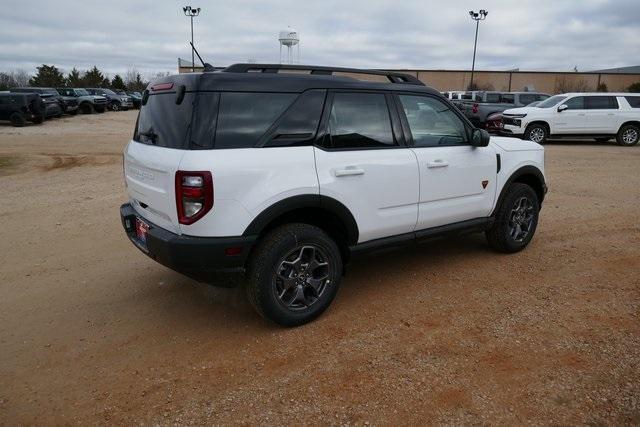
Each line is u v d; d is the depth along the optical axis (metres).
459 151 4.47
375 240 4.05
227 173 3.18
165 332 3.63
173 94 3.46
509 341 3.43
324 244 3.66
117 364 3.22
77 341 3.51
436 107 4.40
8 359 3.28
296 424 2.64
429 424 2.63
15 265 5.00
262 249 3.42
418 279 4.56
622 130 16.67
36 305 4.09
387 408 2.75
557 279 4.51
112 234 6.02
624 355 3.23
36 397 2.88
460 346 3.38
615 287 4.31
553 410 2.72
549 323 3.67
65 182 9.75
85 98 32.94
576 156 13.66
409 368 3.13
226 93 3.28
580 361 3.17
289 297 3.63
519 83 57.75
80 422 2.68
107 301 4.15
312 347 3.40
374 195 3.88
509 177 4.94
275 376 3.07
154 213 3.57
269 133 3.40
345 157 3.71
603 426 2.60
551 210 7.14
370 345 3.41
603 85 55.03
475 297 4.15
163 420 2.68
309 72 3.82
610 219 6.60
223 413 2.73
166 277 4.66
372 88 3.95
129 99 39.16
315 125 3.60
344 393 2.89
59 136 18.81
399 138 4.09
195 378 3.06
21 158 13.17
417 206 4.21
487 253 5.25
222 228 3.22
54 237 5.93
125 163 4.19
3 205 7.69
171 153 3.27
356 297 4.19
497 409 2.73
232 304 4.09
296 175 3.44
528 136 16.77
